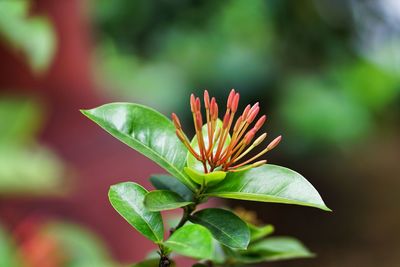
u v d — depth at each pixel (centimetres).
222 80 330
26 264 95
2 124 100
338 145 356
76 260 96
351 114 348
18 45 103
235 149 71
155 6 317
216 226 71
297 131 344
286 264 348
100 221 131
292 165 394
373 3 359
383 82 383
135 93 278
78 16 161
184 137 71
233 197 71
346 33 359
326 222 387
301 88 345
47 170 96
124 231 137
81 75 159
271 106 343
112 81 254
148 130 74
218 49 335
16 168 94
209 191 71
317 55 357
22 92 140
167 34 325
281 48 350
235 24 341
